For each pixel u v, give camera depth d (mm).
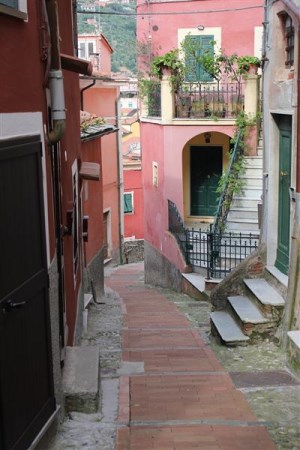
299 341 6953
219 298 9930
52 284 4855
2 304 3703
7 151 3816
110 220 23359
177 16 17641
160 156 17062
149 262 19328
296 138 8039
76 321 8070
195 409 5809
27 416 4180
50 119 5184
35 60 4445
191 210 18672
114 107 23109
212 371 7211
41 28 4734
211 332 9461
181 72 16297
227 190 14203
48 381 4680
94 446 4762
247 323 8281
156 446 4910
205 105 16203
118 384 6535
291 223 8312
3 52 3834
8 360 3814
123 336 9539
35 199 4395
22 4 4160
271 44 9398
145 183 19219
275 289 8969
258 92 15305
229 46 17484
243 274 9797
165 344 8898
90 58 24594
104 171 22469
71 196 8086
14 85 4008
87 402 5371
